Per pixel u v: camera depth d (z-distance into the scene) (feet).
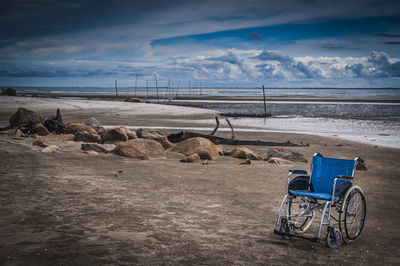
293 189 19.20
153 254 14.51
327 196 17.87
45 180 29.68
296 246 16.84
